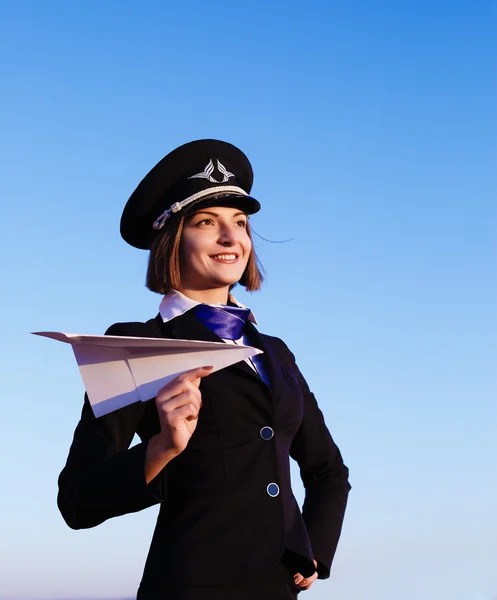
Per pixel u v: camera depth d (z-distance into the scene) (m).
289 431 3.08
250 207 3.27
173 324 3.15
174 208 3.24
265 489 2.90
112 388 2.77
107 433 2.91
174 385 2.69
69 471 2.87
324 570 3.11
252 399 3.00
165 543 2.85
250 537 2.82
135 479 2.70
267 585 2.82
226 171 3.33
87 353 2.78
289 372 3.24
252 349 2.76
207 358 2.76
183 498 2.89
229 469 2.90
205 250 3.21
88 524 2.84
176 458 2.92
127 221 3.43
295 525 2.93
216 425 2.94
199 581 2.76
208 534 2.82
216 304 3.27
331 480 3.34
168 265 3.24
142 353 2.78
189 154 3.32
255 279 3.52
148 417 3.02
